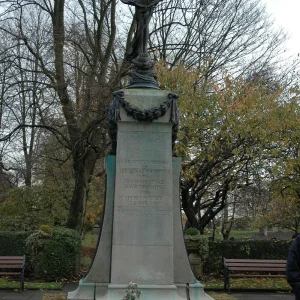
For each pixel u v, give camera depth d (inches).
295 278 203.9
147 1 409.1
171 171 363.6
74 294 360.5
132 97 370.9
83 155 799.7
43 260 624.4
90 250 1101.7
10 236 658.8
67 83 784.3
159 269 351.3
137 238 353.7
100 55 855.1
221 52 1023.6
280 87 821.2
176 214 370.6
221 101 714.2
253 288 572.4
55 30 835.4
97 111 754.8
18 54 857.5
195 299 357.4
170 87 742.5
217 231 1595.7
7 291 533.6
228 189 834.2
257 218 1301.7
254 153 729.6
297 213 1190.3
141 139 365.7
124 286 343.6
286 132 716.0
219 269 695.7
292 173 796.0
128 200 357.7
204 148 709.9
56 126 879.7
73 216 814.5
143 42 407.5
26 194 995.3
